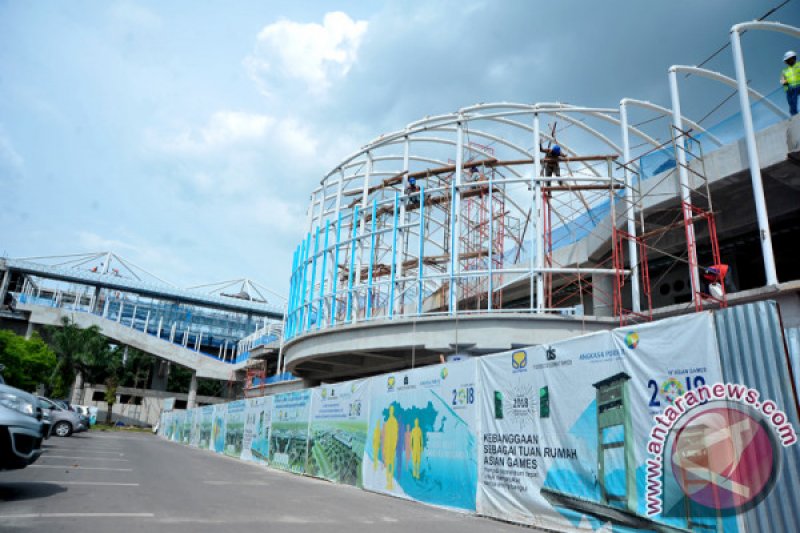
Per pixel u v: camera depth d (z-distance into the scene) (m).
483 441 10.96
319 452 17.77
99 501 9.70
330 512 10.05
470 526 9.27
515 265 28.42
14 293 76.81
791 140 15.98
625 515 7.91
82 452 21.00
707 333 7.30
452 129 30.86
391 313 28.39
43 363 46.38
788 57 16.86
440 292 34.47
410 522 9.38
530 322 24.03
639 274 24.22
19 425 9.49
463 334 24.97
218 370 75.19
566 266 27.61
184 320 93.12
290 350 36.03
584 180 25.89
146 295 87.06
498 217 31.52
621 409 8.28
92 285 83.31
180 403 94.44
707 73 22.42
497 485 10.39
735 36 18.81
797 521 6.00
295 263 38.16
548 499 9.25
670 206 20.88
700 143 19.25
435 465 12.13
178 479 14.43
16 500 9.23
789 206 19.39
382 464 14.14
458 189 28.41
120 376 83.94
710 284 17.80
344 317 33.31
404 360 29.94
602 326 23.02
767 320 6.66
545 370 9.84
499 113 29.02
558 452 9.26
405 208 32.25
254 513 9.38
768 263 16.28
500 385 10.81
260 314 94.88
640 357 8.15
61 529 7.10
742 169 17.84
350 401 16.38
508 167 31.83
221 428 31.56
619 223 23.12
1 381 12.45
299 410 19.89
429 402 12.74
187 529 7.58
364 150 34.25
